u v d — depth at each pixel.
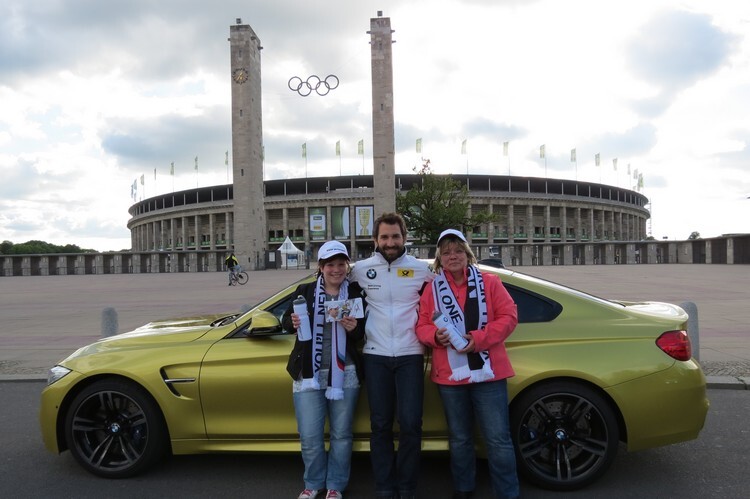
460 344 3.38
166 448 4.30
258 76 59.97
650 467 4.34
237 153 56.62
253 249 56.16
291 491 3.99
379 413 3.59
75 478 4.26
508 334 3.46
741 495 3.81
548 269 36.88
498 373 3.47
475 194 105.19
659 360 3.82
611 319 4.03
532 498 3.76
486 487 3.99
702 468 4.31
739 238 39.97
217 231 113.75
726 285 20.47
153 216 128.75
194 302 17.69
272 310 4.31
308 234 102.31
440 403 3.92
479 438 3.97
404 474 3.52
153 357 4.14
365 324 3.63
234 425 4.03
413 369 3.57
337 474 3.71
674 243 50.53
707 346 8.79
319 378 3.63
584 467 3.84
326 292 3.71
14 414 6.14
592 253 52.97
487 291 3.53
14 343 10.41
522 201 108.50
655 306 4.65
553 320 4.02
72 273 56.16
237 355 4.03
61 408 4.24
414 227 56.75
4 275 54.88
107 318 8.62
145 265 56.25
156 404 4.14
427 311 3.55
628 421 3.76
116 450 4.30
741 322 11.20
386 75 60.00
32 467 4.52
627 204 132.62
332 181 109.38
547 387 3.82
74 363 4.26
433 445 3.93
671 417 3.79
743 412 5.74
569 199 113.88
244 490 4.01
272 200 104.56
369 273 3.71
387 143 59.94
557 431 3.83
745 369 7.21
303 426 3.68
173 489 4.04
